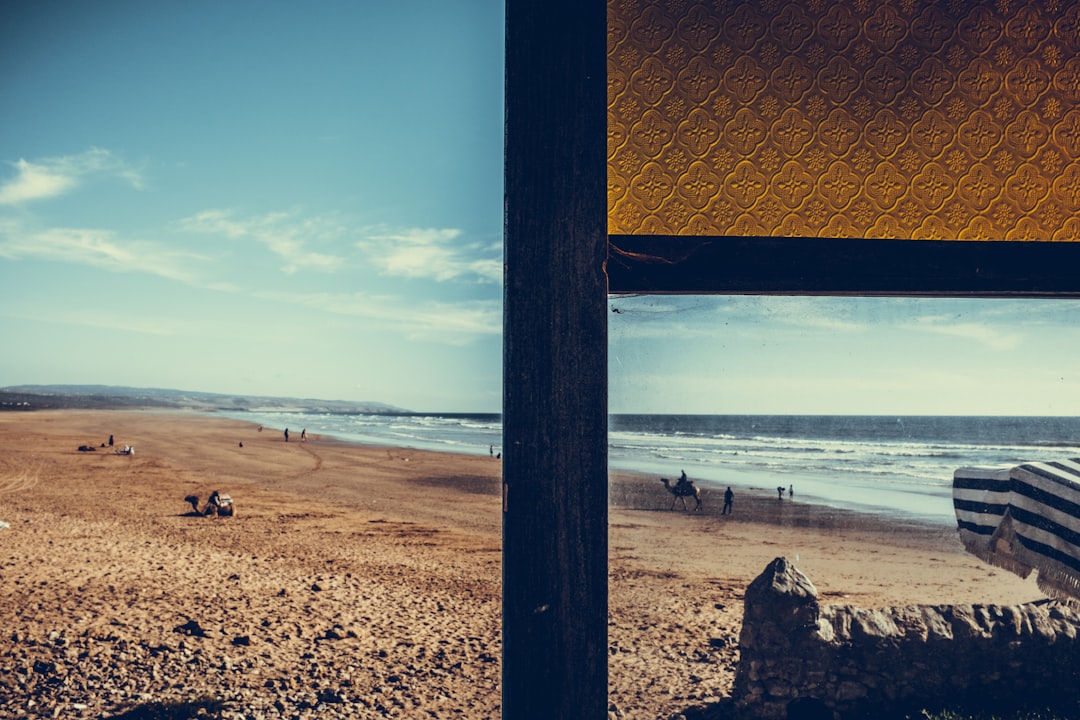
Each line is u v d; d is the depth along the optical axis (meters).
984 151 2.26
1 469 34.41
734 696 5.00
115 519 18.50
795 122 2.20
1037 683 4.84
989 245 2.23
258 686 6.46
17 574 10.73
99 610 8.75
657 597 8.77
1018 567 3.89
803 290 2.16
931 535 17.84
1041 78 2.29
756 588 4.91
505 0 1.97
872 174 2.21
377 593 10.65
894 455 38.72
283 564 12.97
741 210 2.16
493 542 17.20
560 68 1.94
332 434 80.19
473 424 114.94
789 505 22.61
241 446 58.59
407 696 6.33
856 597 11.16
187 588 10.30
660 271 2.12
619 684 5.55
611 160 2.13
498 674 6.96
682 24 2.18
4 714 5.62
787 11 2.23
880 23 2.25
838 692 4.76
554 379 1.89
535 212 1.92
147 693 6.13
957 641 4.82
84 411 156.62
